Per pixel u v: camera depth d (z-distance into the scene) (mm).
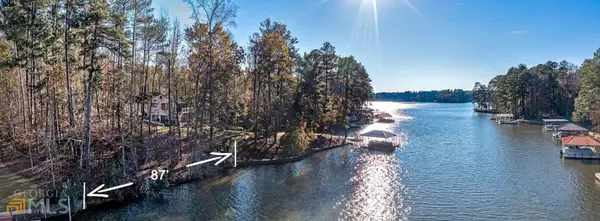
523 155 36594
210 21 29078
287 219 18922
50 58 23344
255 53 36875
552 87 80438
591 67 56062
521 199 21984
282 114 37438
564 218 18859
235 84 42219
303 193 23438
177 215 19328
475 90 132500
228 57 32125
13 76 28766
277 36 35469
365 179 27000
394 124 72375
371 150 39344
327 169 30297
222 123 36812
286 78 38625
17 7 21328
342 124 55500
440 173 28797
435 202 21562
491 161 33531
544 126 62000
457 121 80688
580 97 58938
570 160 33594
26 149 24375
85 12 20312
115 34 20859
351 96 66625
